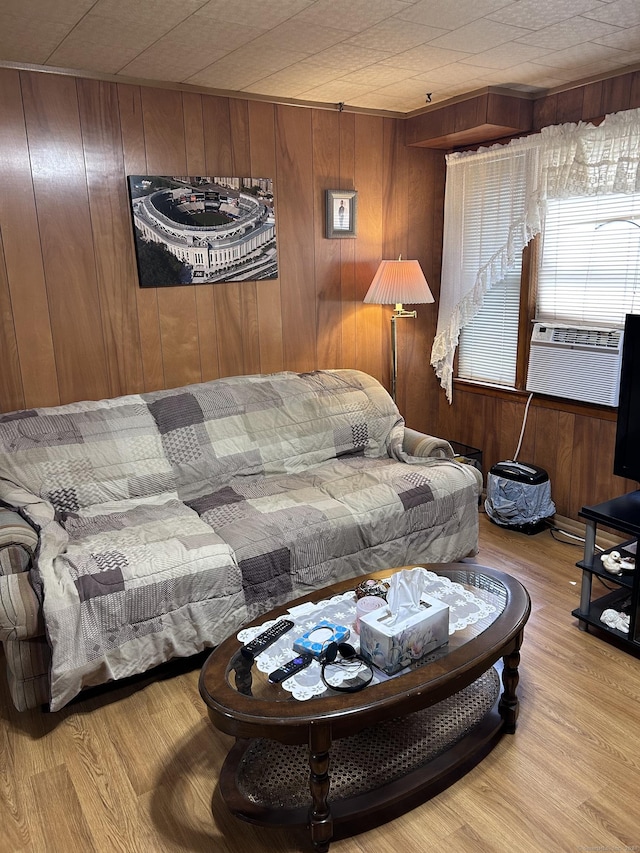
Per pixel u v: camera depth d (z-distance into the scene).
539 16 2.31
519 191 3.55
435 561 3.08
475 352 4.20
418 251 4.14
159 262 3.20
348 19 2.30
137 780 2.00
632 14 2.30
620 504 2.66
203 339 3.44
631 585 2.50
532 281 3.70
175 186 3.17
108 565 2.28
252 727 1.60
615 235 3.28
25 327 2.96
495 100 3.32
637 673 2.44
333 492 2.99
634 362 2.64
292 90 3.28
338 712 1.61
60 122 2.86
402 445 3.52
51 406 3.08
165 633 2.31
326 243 3.75
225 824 1.84
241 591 2.46
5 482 2.62
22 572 2.23
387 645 1.76
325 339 3.88
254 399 3.33
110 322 3.16
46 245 2.93
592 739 2.12
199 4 2.13
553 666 2.49
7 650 2.18
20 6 2.12
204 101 3.20
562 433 3.63
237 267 3.44
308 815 1.78
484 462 4.18
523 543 3.54
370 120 3.75
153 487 2.94
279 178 3.51
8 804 1.92
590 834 1.77
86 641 2.16
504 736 2.13
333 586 2.27
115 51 2.61
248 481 3.15
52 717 2.29
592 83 3.16
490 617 2.06
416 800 1.89
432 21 2.34
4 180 2.79
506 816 1.83
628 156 3.00
